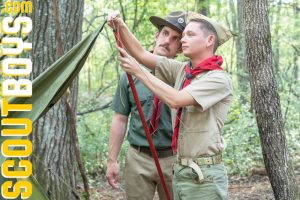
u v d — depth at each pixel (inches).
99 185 265.1
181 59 301.6
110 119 305.1
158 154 127.2
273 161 165.2
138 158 129.0
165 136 126.1
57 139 157.9
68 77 88.3
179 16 123.9
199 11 364.5
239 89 368.2
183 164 105.6
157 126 125.3
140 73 97.7
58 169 158.4
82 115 295.3
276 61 498.0
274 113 163.9
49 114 157.6
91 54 460.1
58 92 91.7
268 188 242.7
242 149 280.7
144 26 333.1
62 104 158.6
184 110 105.3
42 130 157.1
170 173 127.3
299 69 538.3
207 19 104.8
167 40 125.0
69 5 157.8
